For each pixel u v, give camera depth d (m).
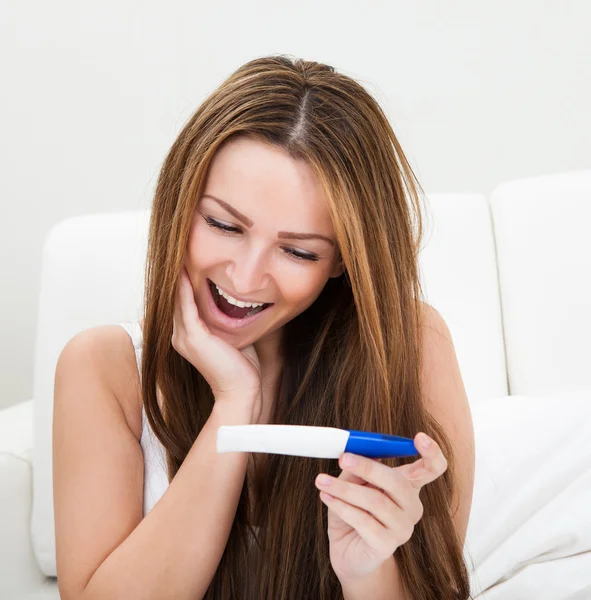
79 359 1.09
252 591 1.10
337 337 1.09
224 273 0.93
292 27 1.97
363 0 1.93
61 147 2.13
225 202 0.88
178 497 0.98
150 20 2.04
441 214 1.57
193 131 0.91
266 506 1.09
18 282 2.20
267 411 1.14
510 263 1.58
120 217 1.54
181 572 0.96
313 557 1.06
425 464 0.75
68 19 2.08
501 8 1.89
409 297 0.99
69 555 1.00
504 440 1.36
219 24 2.00
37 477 1.43
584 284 1.51
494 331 1.55
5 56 2.11
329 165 0.86
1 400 2.23
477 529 1.29
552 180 1.57
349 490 0.77
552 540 1.25
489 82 1.93
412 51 1.93
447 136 1.96
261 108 0.87
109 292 1.49
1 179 2.16
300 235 0.89
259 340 1.12
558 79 1.91
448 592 1.03
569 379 1.52
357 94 0.93
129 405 1.12
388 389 0.98
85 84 2.10
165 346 1.02
